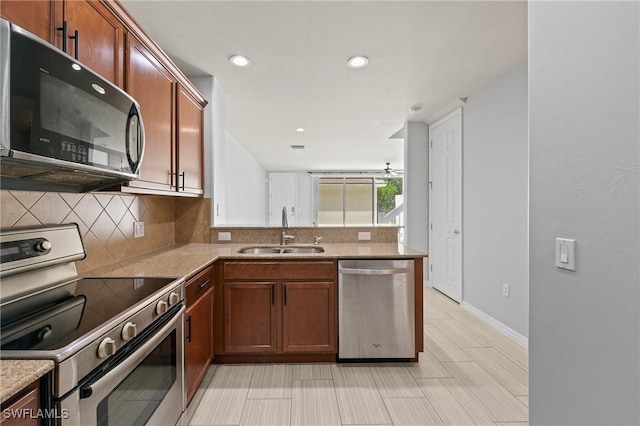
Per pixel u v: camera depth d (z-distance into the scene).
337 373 2.20
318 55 2.45
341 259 2.29
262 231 2.89
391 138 5.18
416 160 4.38
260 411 1.79
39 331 0.94
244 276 2.27
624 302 0.76
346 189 9.09
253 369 2.25
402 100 3.46
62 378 0.81
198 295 1.91
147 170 1.83
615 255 0.78
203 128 2.79
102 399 0.96
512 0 1.83
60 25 1.21
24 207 1.33
